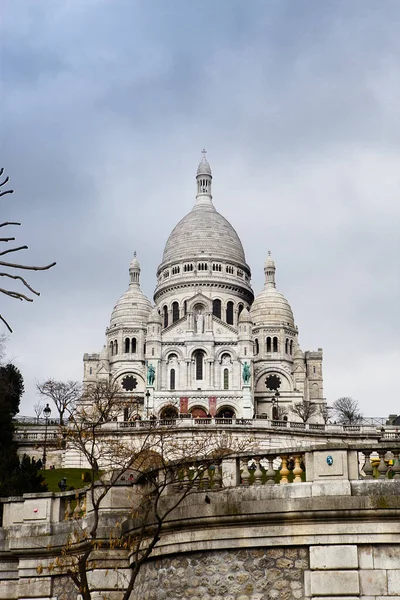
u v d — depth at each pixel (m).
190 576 21.45
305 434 89.56
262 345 168.62
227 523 20.94
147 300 179.00
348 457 20.73
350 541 19.89
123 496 25.31
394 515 19.69
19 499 27.27
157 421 84.62
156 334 154.00
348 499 19.95
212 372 152.38
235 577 20.67
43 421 115.69
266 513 20.48
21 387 112.62
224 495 21.44
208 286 174.75
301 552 20.27
